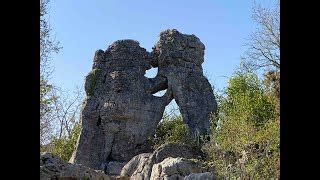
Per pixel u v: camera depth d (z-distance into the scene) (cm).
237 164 1883
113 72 3170
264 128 2334
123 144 3069
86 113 3134
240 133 2158
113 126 3066
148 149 3084
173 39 3269
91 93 3188
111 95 3111
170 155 2380
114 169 2923
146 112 3119
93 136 3094
